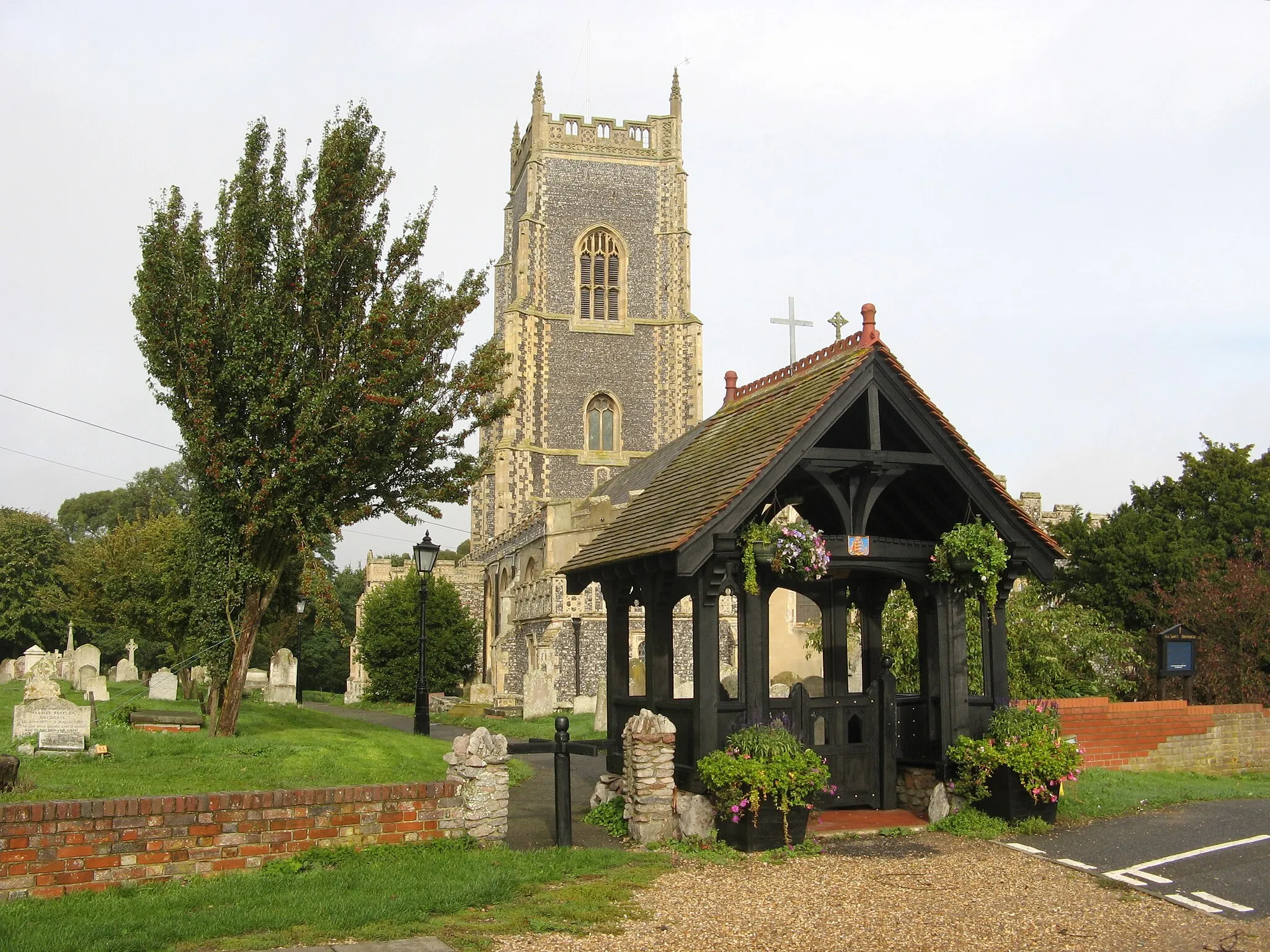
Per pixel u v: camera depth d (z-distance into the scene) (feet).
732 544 36.17
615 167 218.18
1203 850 34.37
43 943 22.39
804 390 41.24
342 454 52.31
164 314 51.37
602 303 216.33
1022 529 39.65
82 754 44.52
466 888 27.68
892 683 42.37
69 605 135.95
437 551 78.38
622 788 41.45
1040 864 32.83
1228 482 101.60
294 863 29.81
